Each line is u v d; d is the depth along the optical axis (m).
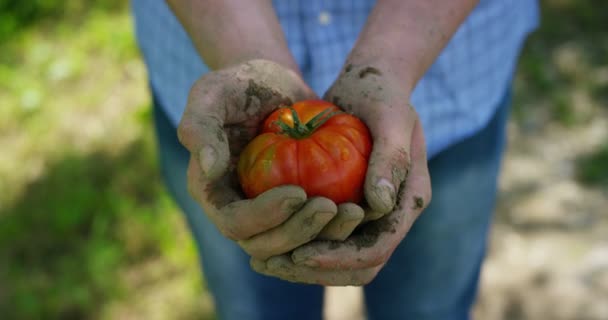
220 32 0.85
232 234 0.76
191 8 0.85
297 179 0.76
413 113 0.80
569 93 1.77
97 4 2.07
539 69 1.84
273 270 0.77
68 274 1.42
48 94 1.83
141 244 1.46
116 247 1.45
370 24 0.85
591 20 1.98
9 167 1.64
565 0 2.04
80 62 1.91
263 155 0.77
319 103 0.80
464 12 0.85
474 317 1.35
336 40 0.92
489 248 1.45
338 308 1.37
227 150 0.75
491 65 0.95
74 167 1.62
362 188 0.77
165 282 1.40
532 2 1.02
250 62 0.81
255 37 0.84
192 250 1.44
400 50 0.83
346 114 0.79
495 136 0.98
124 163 1.63
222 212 0.75
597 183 1.56
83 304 1.37
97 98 1.81
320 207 0.72
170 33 0.96
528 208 1.52
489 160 0.98
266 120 0.81
